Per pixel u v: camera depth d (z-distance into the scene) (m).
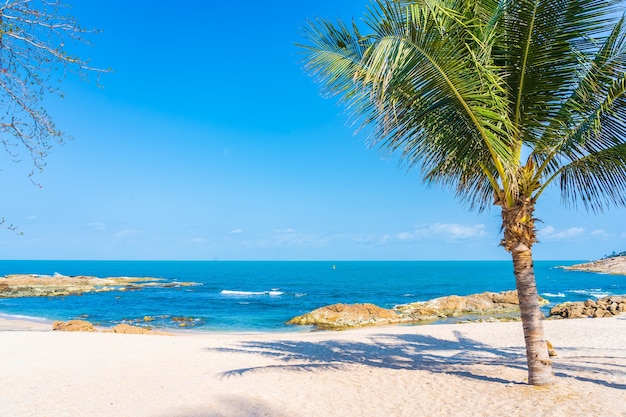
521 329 15.90
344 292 55.16
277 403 6.68
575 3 5.55
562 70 5.96
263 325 25.94
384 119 6.08
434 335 15.41
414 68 5.60
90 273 122.81
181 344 14.02
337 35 6.59
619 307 21.91
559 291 52.19
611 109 5.93
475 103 5.70
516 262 6.70
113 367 10.39
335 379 8.05
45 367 10.27
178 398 7.18
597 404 5.79
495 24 5.54
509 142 5.89
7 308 35.22
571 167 6.90
